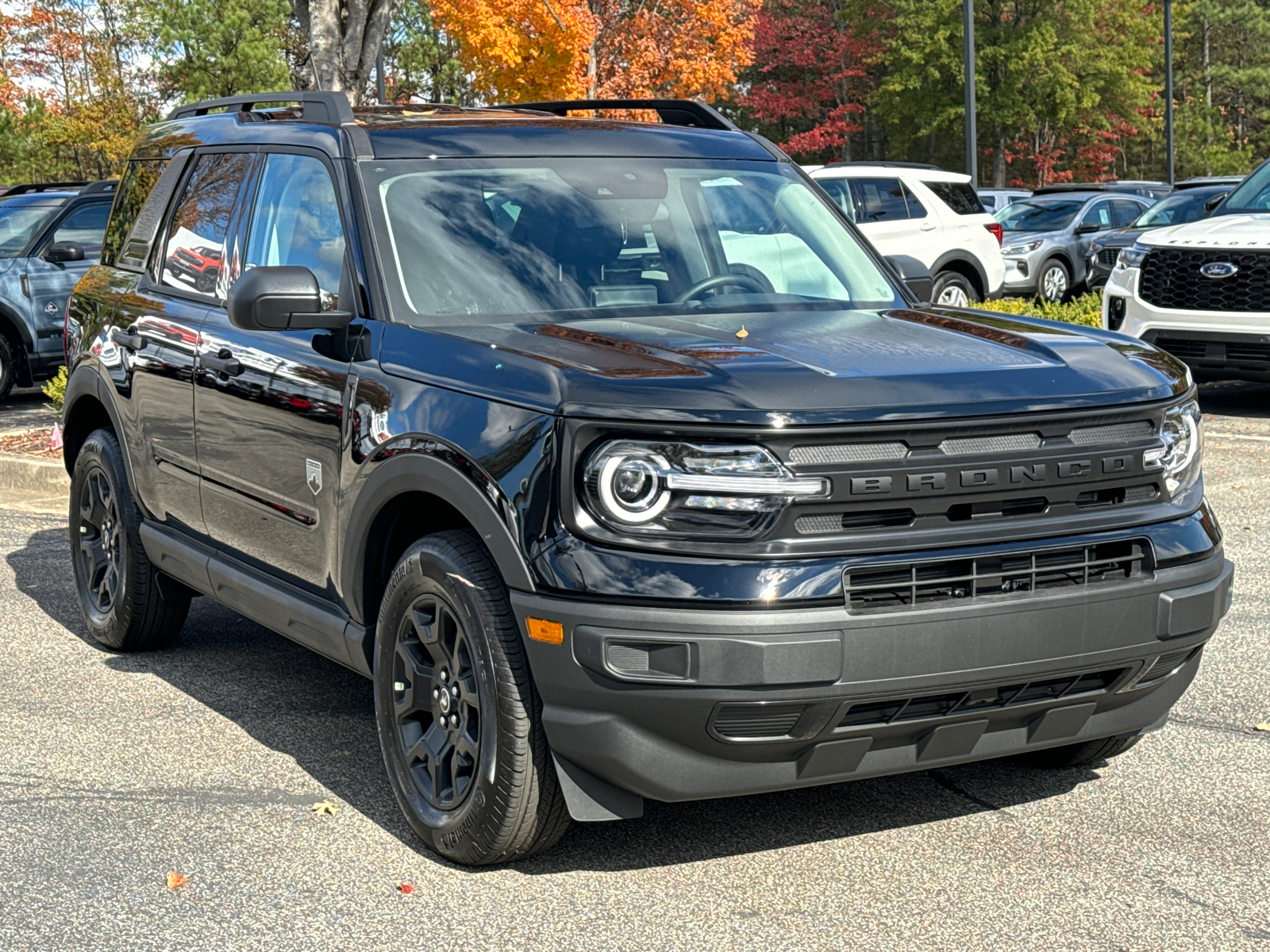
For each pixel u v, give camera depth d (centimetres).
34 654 589
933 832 392
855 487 323
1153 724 385
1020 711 350
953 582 330
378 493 385
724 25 2352
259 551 468
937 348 373
